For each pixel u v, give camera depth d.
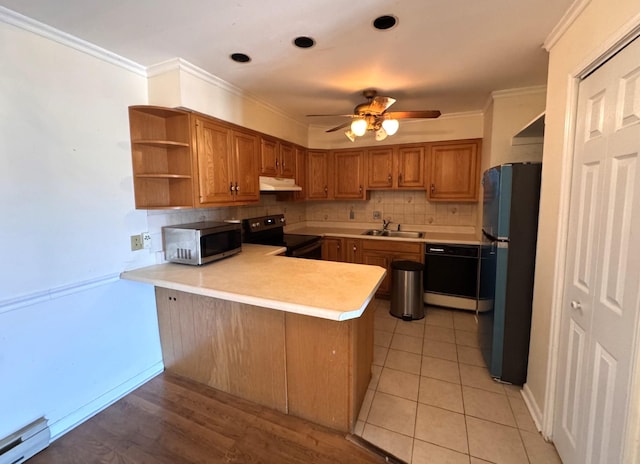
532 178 1.91
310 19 1.54
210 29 1.62
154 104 2.12
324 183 4.11
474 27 1.62
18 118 1.50
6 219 1.47
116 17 1.50
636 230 0.99
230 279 1.84
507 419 1.78
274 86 2.51
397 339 2.77
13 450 1.49
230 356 2.00
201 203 2.21
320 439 1.66
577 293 1.37
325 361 1.70
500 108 2.70
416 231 4.05
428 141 3.59
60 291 1.68
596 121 1.25
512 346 2.07
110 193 1.92
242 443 1.64
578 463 1.32
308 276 1.89
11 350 1.51
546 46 1.73
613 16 1.12
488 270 2.29
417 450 1.58
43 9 1.42
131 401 1.97
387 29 1.64
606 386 1.13
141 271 2.04
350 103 3.01
